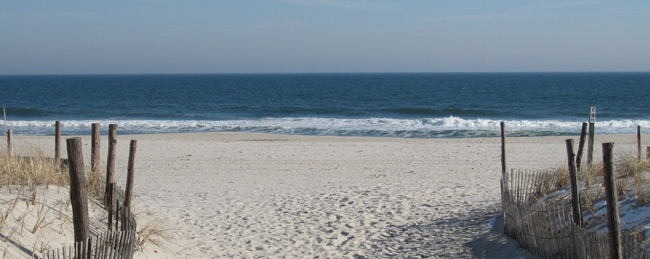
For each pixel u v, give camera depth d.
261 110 46.06
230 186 12.48
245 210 9.84
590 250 5.29
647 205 6.23
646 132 27.77
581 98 62.16
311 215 9.43
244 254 7.28
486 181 12.82
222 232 8.37
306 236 8.16
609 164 4.77
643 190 6.49
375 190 11.62
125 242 5.27
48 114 41.09
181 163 15.88
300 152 18.19
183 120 37.28
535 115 40.06
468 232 7.86
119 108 48.59
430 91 85.50
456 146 19.86
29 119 37.47
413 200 10.41
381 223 8.82
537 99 61.09
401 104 55.09
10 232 4.93
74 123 32.34
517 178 8.57
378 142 21.17
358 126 30.80
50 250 5.07
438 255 7.02
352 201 10.48
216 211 9.77
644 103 52.88
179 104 54.25
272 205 10.27
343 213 9.53
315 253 7.36
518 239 6.66
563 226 5.74
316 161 16.31
